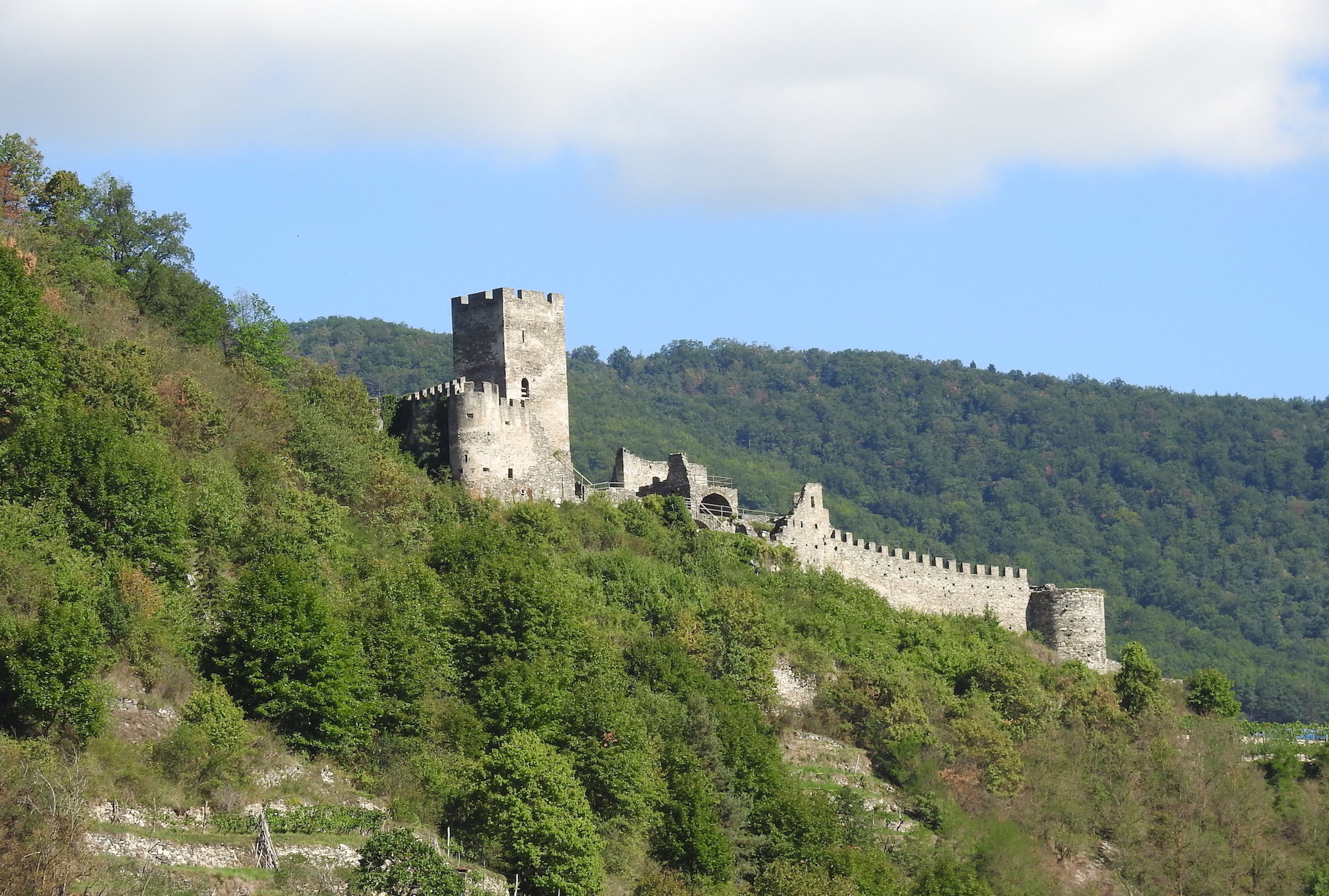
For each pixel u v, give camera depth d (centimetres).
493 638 11544
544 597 11875
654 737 11375
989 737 13850
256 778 9350
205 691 9644
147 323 14025
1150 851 13888
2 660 8788
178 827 8606
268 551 11319
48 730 8706
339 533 12412
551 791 9794
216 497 11494
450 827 9744
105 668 9438
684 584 14050
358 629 10750
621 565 13800
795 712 13700
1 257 11669
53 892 7438
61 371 11919
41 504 10375
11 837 7625
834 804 12125
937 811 12938
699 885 10462
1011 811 13488
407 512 13450
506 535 13325
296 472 13050
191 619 10350
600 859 9888
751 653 13500
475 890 9012
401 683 10581
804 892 10456
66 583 9475
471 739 10494
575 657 11869
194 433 12475
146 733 9219
